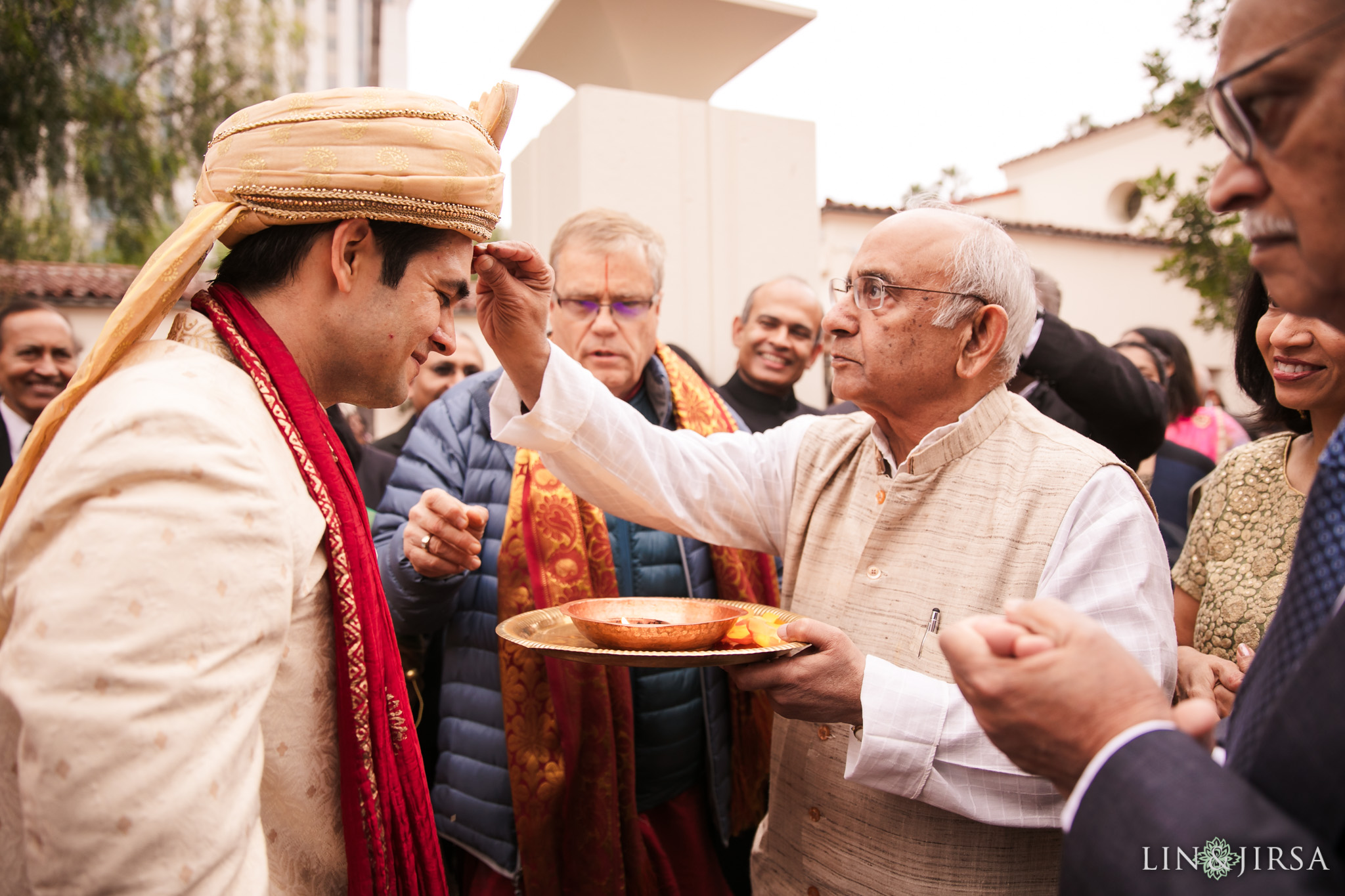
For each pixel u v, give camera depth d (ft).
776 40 10.68
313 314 3.58
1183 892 2.06
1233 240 25.53
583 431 5.27
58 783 2.39
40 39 30.89
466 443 6.77
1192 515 7.09
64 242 47.16
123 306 3.15
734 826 6.70
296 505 3.24
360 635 3.39
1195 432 15.56
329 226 3.50
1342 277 2.38
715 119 11.27
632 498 5.50
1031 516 4.51
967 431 4.81
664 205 10.93
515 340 5.01
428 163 3.50
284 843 3.35
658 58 10.69
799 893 5.01
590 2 9.86
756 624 4.82
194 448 2.75
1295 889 1.98
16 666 2.49
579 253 7.02
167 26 39.37
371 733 3.43
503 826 6.03
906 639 4.69
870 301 4.82
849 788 4.73
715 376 11.51
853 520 5.25
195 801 2.48
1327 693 2.19
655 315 7.30
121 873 2.41
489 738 6.16
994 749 4.13
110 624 2.46
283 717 3.25
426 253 3.64
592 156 10.43
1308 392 5.37
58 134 32.19
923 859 4.47
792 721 5.18
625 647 4.21
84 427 2.80
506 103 4.12
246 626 2.73
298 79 41.91
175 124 39.06
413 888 3.61
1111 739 2.47
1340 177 2.26
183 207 50.62
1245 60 2.38
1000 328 4.72
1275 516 5.78
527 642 3.91
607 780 5.99
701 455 5.72
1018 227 46.68
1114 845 2.25
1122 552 4.30
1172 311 50.55
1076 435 4.82
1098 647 2.60
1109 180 57.41
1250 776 2.36
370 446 12.05
